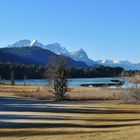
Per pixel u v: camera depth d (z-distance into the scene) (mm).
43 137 22125
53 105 58844
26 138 21953
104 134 22406
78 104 62156
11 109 49344
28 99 75062
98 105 59156
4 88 113812
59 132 24625
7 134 24062
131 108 52594
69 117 38250
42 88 110000
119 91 79500
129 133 22531
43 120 34688
